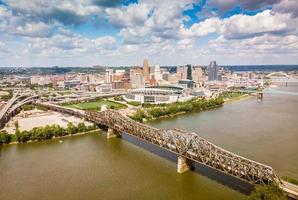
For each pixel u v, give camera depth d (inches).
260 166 4995.1
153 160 7416.3
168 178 6200.8
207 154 5890.8
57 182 6107.3
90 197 5423.2
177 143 6638.8
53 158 7721.5
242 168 5221.5
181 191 5561.0
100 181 6127.0
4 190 5782.5
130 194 5506.9
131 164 7140.8
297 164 6668.3
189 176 6284.5
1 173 6673.2
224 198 5216.5
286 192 4633.4
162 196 5403.5
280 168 6437.0
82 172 6648.6
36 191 5708.7
